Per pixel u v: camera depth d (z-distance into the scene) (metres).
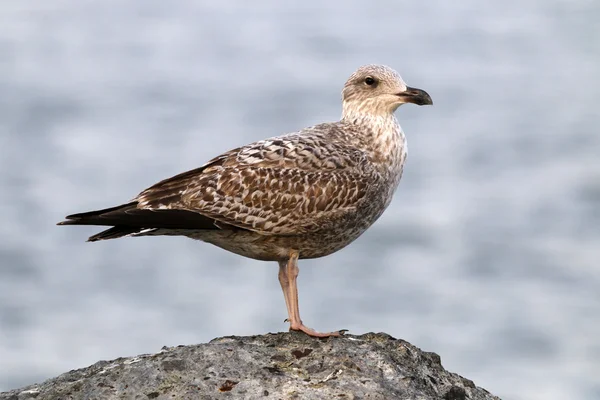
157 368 8.23
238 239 9.70
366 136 10.11
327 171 9.62
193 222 9.38
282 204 9.49
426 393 8.16
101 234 9.34
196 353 8.40
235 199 9.45
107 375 8.22
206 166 9.67
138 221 9.27
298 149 9.66
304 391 7.92
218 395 7.90
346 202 9.64
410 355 8.64
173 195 9.48
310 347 8.59
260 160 9.56
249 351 8.46
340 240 9.91
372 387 7.99
